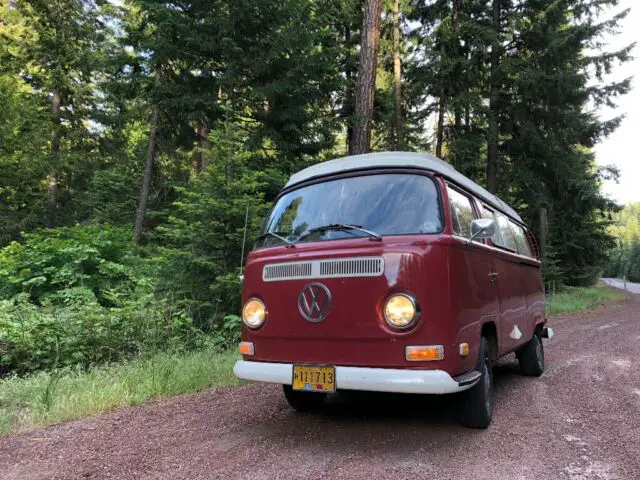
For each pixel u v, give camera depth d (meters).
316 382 3.87
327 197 4.57
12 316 7.83
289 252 4.26
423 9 23.31
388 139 22.42
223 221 9.09
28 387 5.80
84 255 11.29
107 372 6.55
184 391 5.98
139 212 17.36
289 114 12.84
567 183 23.23
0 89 17.28
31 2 21.02
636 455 3.84
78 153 21.66
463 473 3.48
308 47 12.66
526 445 4.07
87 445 4.11
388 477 3.39
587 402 5.49
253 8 12.06
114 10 19.05
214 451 3.94
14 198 19.14
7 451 3.99
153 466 3.64
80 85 21.52
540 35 21.47
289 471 3.51
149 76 14.04
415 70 23.45
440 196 4.12
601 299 24.45
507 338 5.43
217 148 9.40
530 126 21.88
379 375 3.63
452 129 23.69
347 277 3.87
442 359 3.62
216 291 8.82
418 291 3.67
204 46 12.15
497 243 5.57
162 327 8.12
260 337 4.29
